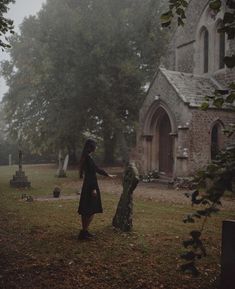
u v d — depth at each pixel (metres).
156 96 20.50
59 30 24.20
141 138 22.20
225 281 4.75
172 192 16.53
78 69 23.28
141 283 5.40
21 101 34.94
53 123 27.91
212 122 19.38
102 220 9.73
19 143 38.06
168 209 11.75
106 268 6.02
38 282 5.43
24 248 7.16
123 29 24.44
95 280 5.52
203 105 3.42
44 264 6.20
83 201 7.83
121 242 7.57
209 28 22.48
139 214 10.79
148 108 21.52
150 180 21.23
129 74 23.28
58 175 25.06
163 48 25.89
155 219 10.02
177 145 18.95
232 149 3.20
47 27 25.25
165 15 3.79
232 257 4.68
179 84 19.95
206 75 22.72
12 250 7.02
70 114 24.91
